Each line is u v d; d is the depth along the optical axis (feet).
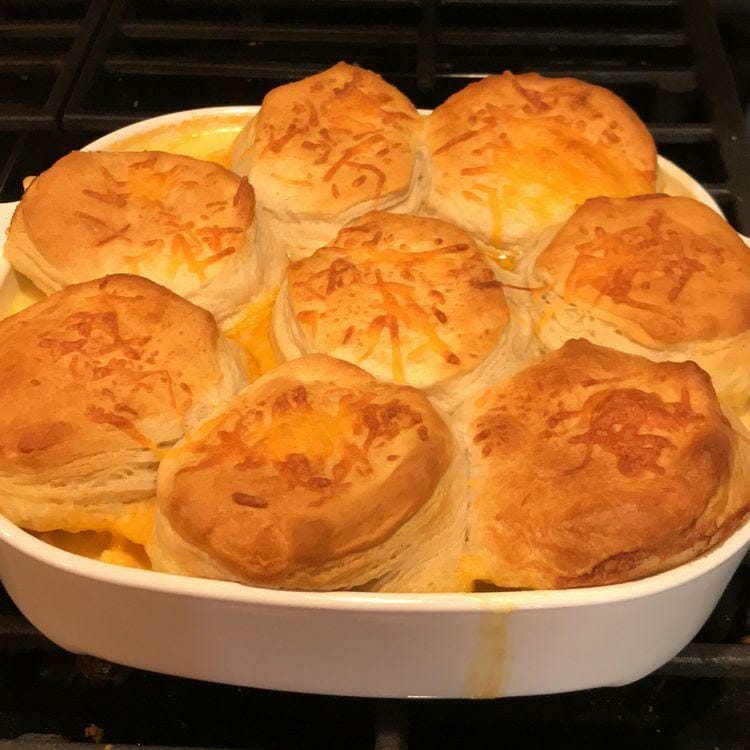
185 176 1.12
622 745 0.99
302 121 1.21
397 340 0.96
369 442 0.85
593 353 0.96
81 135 1.53
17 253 1.09
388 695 0.92
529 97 1.25
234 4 1.76
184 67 1.59
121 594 0.84
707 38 1.65
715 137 1.47
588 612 0.82
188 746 0.96
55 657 1.05
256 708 1.03
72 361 0.92
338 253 1.05
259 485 0.83
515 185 1.16
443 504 0.86
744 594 1.07
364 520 0.80
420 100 1.63
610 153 1.21
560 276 1.04
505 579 0.87
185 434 0.91
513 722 1.02
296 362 0.93
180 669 0.93
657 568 0.84
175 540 0.85
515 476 0.88
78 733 0.99
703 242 1.06
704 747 0.99
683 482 0.83
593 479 0.85
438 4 1.73
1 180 1.43
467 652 0.86
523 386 0.95
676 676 1.02
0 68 1.59
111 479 0.90
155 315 0.96
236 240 1.07
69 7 1.79
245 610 0.82
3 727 0.99
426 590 0.87
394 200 1.15
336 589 0.83
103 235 1.06
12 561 0.88
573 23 1.79
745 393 1.02
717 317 0.99
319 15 1.80
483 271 1.03
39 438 0.87
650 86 1.67
